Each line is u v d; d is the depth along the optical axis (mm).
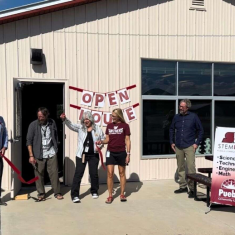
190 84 7672
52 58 6668
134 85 7195
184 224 4617
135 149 7238
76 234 4215
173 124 6312
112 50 7043
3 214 4969
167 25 7434
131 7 7160
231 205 5051
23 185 6684
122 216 4934
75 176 5668
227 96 7941
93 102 6922
